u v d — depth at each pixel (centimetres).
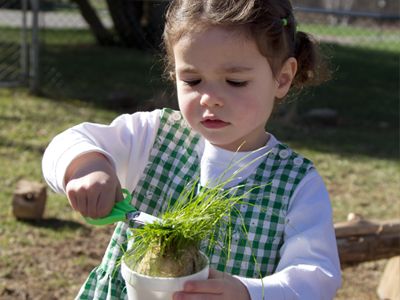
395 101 1086
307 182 204
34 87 957
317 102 1027
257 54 185
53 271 451
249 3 184
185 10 185
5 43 1292
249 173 208
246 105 184
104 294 213
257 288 164
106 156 184
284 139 812
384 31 1886
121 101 930
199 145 216
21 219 525
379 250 393
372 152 789
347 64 1378
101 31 1425
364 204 604
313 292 176
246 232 187
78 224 527
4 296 415
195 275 150
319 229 192
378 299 438
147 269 150
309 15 1927
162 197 215
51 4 1378
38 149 712
